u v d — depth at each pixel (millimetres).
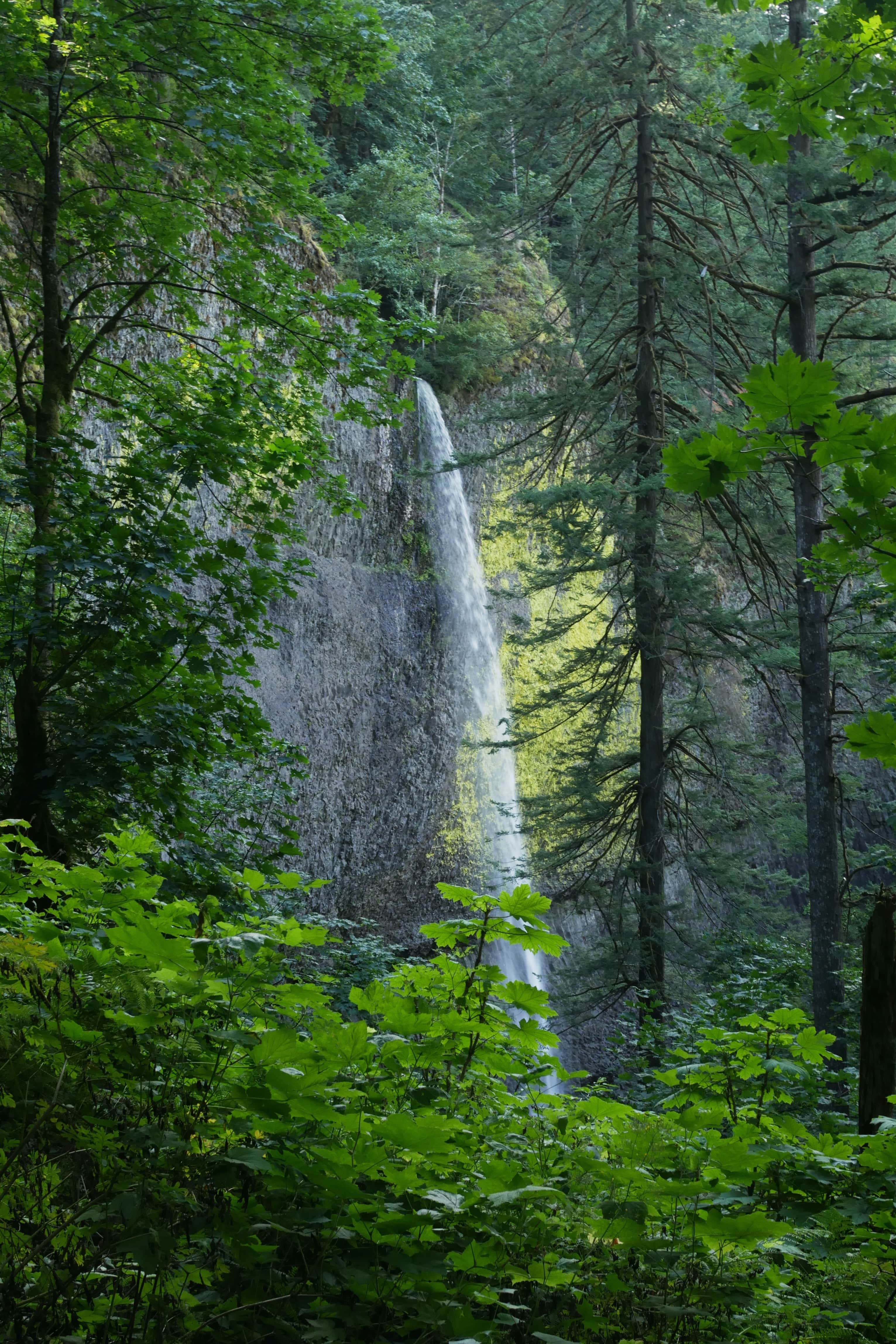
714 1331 2623
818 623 14852
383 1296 2398
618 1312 2650
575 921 23609
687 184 20594
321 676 21031
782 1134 3217
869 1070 3826
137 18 9867
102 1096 2510
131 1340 2221
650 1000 14859
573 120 17266
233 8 9734
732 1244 2729
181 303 11312
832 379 2285
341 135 29047
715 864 16562
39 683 8242
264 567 8930
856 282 15141
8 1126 2338
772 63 4191
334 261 24312
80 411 11812
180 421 9258
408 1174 2395
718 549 18281
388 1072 3068
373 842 22281
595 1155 3070
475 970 3244
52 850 7895
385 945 13086
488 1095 3322
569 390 16594
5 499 8336
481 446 25672
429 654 23391
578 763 24938
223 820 11031
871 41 4227
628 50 16547
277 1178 2523
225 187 11281
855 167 4734
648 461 15953
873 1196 2889
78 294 11219
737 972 14055
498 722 23656
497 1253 2555
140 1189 2240
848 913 14766
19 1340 2096
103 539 8320
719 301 17609
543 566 23516
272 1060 2445
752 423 2387
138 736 7949
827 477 14758
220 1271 2391
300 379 11008
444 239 26047
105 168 10977
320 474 10336
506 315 27781
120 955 2750
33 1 9750
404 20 29109
